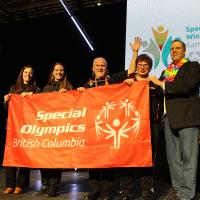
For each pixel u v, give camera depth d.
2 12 8.60
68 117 4.37
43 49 9.71
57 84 4.77
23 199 4.38
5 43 9.66
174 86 3.67
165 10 5.14
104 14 8.18
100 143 4.12
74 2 7.96
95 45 9.06
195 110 3.72
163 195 4.49
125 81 4.07
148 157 3.87
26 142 4.54
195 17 4.99
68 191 4.82
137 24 5.26
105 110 4.15
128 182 4.09
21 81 4.97
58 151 4.34
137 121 3.97
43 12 8.52
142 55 4.18
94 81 4.50
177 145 3.83
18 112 4.68
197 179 4.49
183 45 3.95
